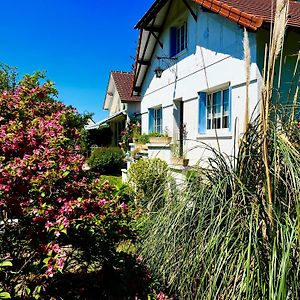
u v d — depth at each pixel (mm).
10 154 2691
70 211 2465
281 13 2238
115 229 2902
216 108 8320
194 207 2443
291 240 1879
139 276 2859
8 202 2381
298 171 2137
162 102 11672
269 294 1793
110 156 16812
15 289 2662
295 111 2650
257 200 2238
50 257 2320
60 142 2830
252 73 6348
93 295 2877
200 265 2248
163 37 11422
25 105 3424
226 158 2697
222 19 7625
